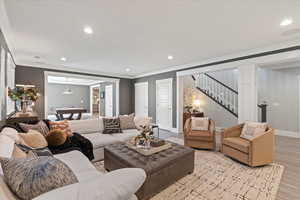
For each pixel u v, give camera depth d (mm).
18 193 884
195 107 6738
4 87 2816
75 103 11016
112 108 8172
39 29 2719
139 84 7359
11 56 3766
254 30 2744
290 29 2701
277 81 5340
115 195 771
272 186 2098
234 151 2932
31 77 5129
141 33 2891
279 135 5191
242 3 1990
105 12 2201
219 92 6289
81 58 4582
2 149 1241
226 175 2400
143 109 7176
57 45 3506
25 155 1538
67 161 1823
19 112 3568
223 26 2605
